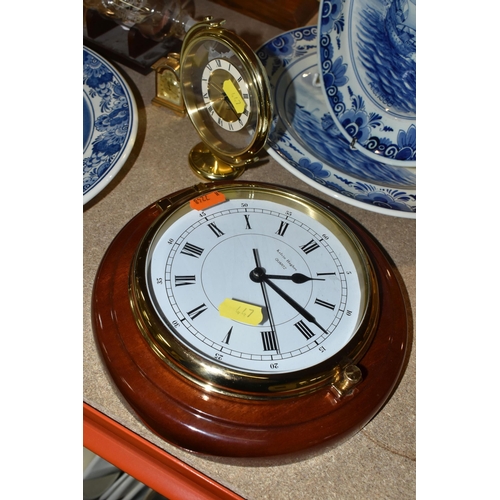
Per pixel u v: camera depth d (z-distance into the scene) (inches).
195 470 20.4
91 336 23.1
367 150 32.2
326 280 22.5
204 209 24.2
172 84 32.2
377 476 20.6
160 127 32.4
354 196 28.3
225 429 19.3
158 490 20.5
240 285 21.8
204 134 28.0
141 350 20.8
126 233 24.7
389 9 28.8
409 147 31.6
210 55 25.0
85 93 30.4
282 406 19.7
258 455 19.3
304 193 29.1
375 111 31.6
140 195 28.3
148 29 35.4
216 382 19.0
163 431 19.5
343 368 19.7
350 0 29.6
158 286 21.4
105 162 27.1
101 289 22.9
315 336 20.7
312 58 36.7
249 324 20.6
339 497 19.9
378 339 22.3
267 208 24.8
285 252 23.2
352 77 31.3
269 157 31.2
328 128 33.6
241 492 19.9
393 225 29.2
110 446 21.2
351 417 20.2
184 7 38.8
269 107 23.9
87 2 35.1
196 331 20.3
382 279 24.4
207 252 22.8
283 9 39.5
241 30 39.3
